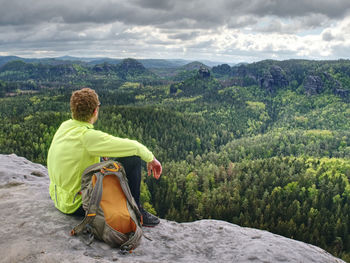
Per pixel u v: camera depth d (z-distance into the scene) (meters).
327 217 94.62
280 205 94.94
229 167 137.38
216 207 92.69
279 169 137.50
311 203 108.81
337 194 115.94
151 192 108.12
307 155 182.62
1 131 158.88
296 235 78.62
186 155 190.25
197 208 97.00
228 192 107.12
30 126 166.50
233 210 93.25
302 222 91.06
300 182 123.31
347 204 105.94
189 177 121.81
